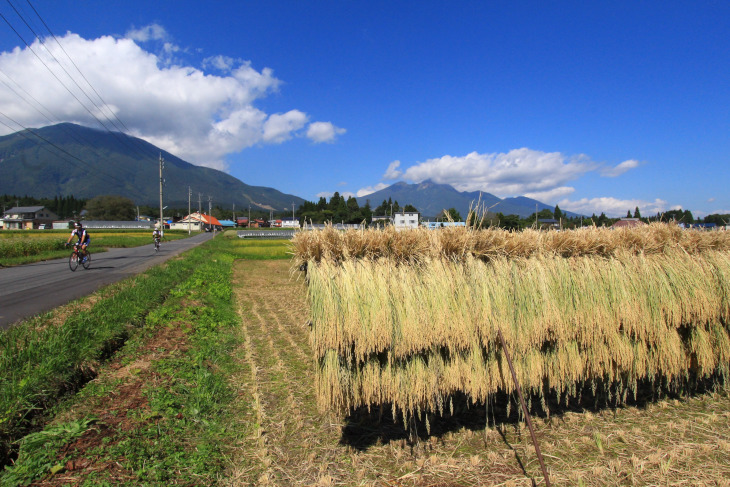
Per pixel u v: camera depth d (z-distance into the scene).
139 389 4.22
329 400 3.16
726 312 4.38
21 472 2.66
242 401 4.36
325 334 3.07
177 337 6.41
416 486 2.90
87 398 3.86
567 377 3.87
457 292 3.42
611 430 3.80
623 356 3.93
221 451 3.30
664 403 4.38
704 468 3.17
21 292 9.17
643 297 4.02
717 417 4.07
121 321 6.17
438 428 3.81
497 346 3.54
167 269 13.45
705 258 4.56
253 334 7.50
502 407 4.30
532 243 3.84
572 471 3.10
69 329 4.93
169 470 2.90
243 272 19.38
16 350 4.07
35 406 3.41
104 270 14.34
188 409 3.91
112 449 3.02
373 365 3.28
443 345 3.35
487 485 2.92
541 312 3.60
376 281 3.26
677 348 4.17
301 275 3.58
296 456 3.27
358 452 3.36
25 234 46.00
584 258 3.99
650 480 3.01
